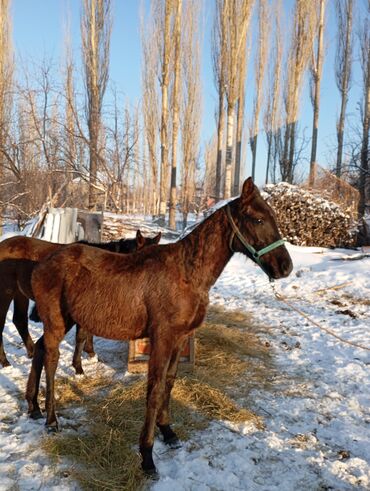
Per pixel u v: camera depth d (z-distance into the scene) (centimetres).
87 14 1681
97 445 322
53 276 333
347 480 293
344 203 1352
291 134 2462
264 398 414
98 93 1731
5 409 385
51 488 277
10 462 304
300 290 895
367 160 1705
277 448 329
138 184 4000
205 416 374
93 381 445
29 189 1516
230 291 905
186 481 287
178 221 2358
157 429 354
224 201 1292
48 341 345
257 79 2986
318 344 582
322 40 2248
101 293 311
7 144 1491
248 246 298
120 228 1194
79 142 1485
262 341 590
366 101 1775
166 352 296
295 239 1264
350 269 1001
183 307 295
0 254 432
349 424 368
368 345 578
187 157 2395
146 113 2486
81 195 1656
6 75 1593
